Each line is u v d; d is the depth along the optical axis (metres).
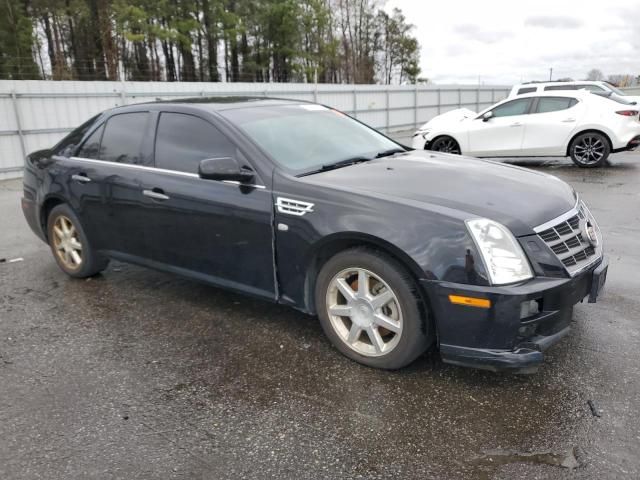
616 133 10.21
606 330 3.54
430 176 3.41
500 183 3.31
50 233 5.00
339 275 3.20
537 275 2.77
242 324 3.88
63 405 2.93
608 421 2.62
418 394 2.91
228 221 3.58
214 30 46.16
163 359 3.40
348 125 4.47
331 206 3.13
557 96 10.70
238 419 2.75
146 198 4.02
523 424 2.63
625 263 4.88
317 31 52.16
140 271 5.12
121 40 42.69
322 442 2.55
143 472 2.38
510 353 2.75
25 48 38.28
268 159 3.51
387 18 63.94
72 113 16.00
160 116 4.14
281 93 22.41
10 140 14.66
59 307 4.31
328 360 3.32
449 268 2.76
